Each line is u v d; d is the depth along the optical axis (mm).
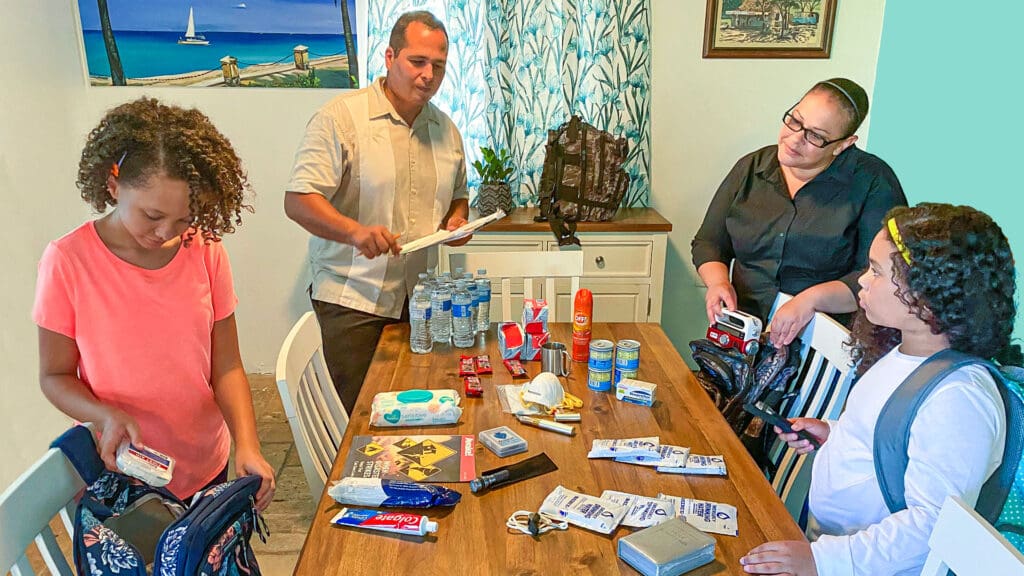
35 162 2568
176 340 1348
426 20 1999
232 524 1062
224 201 1266
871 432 1201
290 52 3027
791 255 2008
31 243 2520
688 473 1328
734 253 2168
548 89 3148
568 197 2891
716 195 2191
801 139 1834
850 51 3127
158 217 1179
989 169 2592
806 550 1070
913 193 3014
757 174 2084
